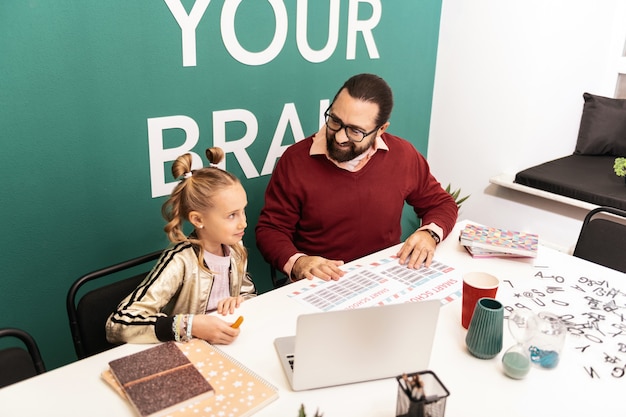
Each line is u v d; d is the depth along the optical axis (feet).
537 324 4.13
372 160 6.49
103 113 6.21
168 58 6.52
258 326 4.43
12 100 5.56
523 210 9.79
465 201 10.68
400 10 9.09
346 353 3.68
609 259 6.41
